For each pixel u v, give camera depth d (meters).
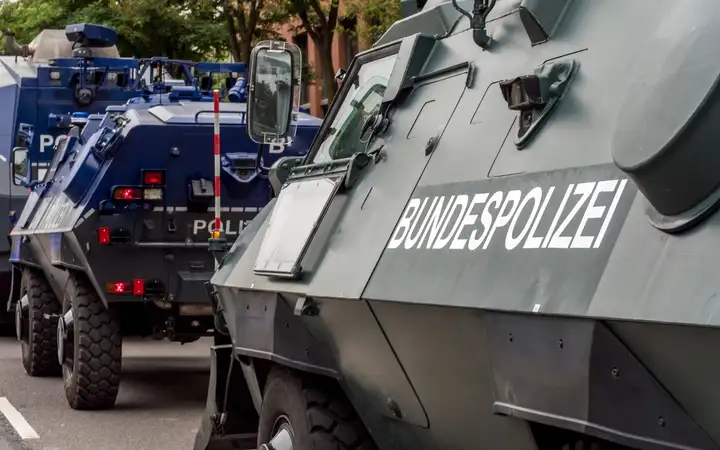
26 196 16.59
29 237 12.46
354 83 5.61
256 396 6.02
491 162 3.89
